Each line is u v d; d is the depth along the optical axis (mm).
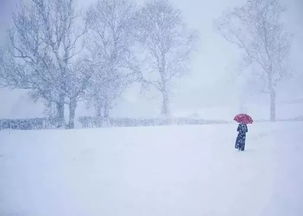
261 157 6031
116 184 5066
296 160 5652
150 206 4285
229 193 4594
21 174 5695
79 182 5223
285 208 4164
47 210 4738
